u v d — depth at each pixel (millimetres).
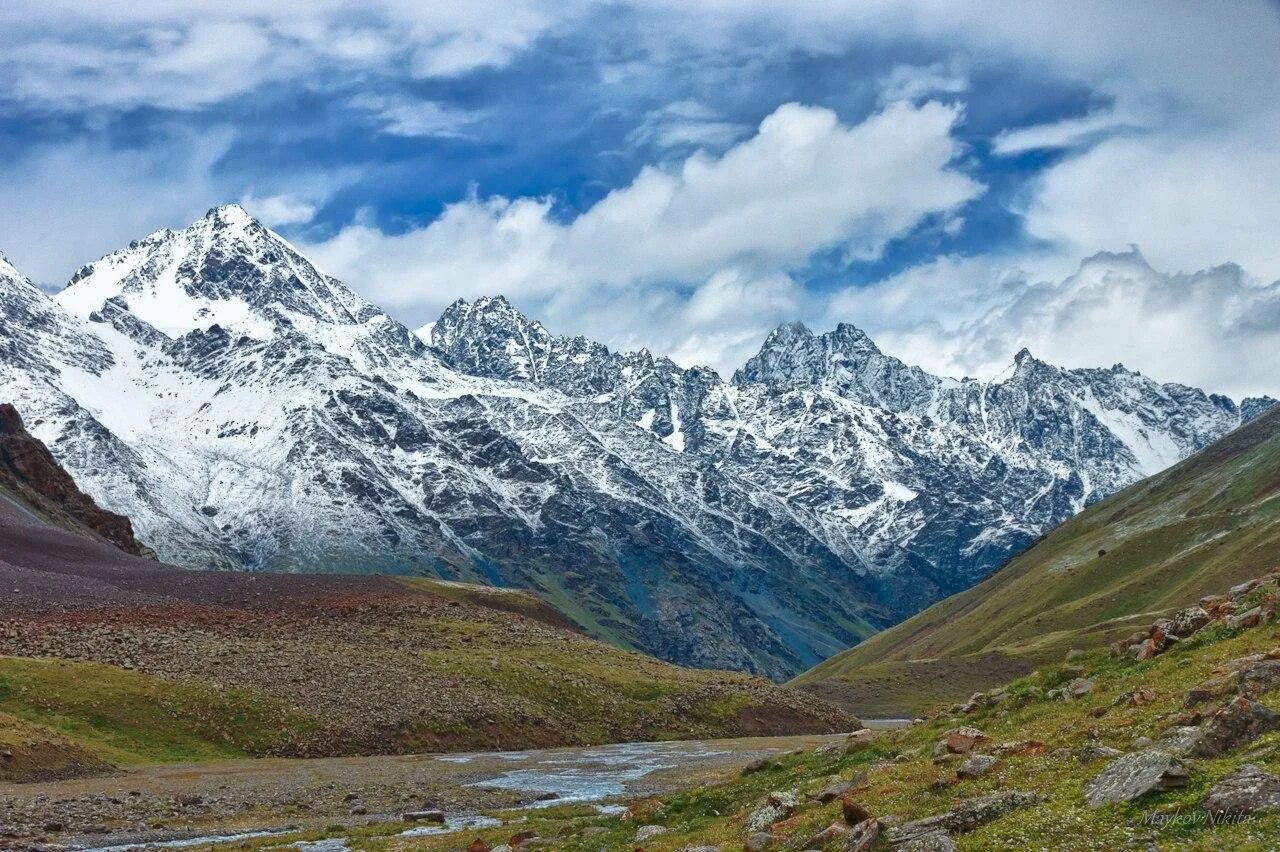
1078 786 36062
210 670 111312
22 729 86000
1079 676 56281
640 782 85188
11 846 57625
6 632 114625
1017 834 33500
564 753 108312
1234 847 28641
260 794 77625
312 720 105812
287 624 136625
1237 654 46594
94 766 85875
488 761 100125
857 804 40812
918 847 34469
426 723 111812
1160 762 33844
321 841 60250
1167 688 45375
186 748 96250
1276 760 32531
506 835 58875
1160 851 29594
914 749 53500
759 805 49906
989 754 43250
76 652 111188
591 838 54125
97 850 58281
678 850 44562
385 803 75438
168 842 61125
